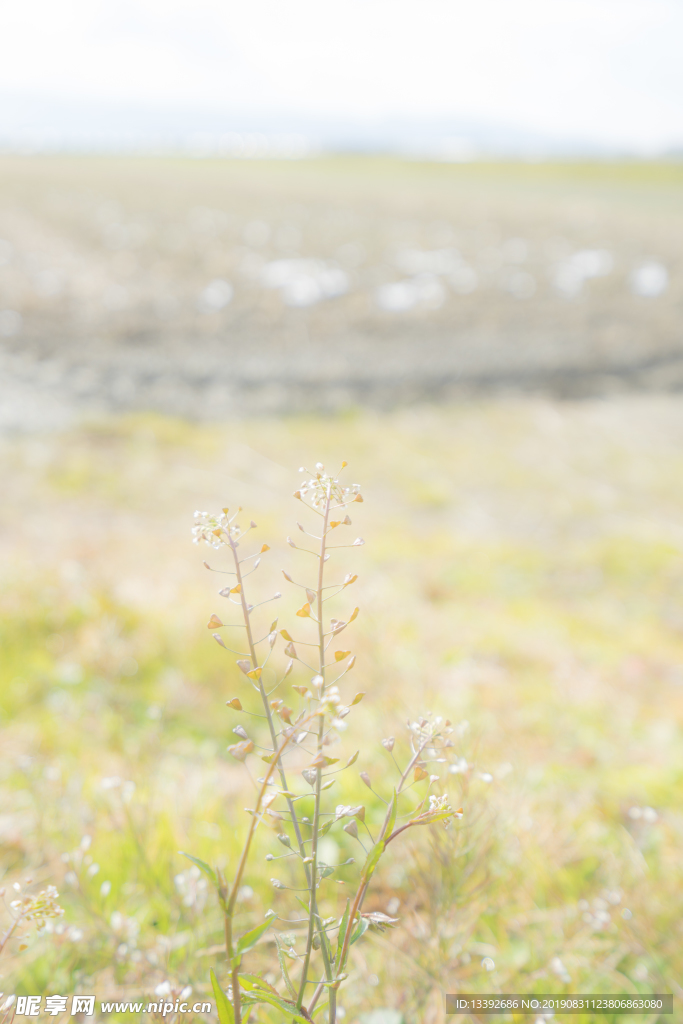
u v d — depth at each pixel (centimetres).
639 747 341
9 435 895
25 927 142
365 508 843
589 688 420
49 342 1220
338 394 1187
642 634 581
